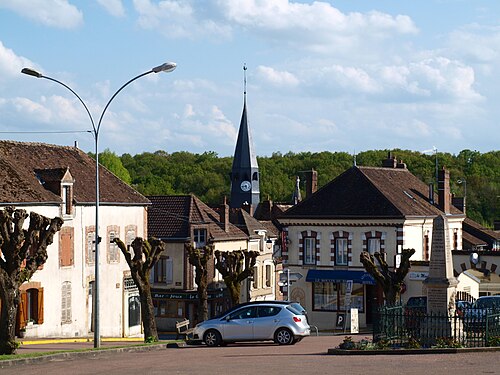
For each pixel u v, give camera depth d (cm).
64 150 5756
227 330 3912
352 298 6494
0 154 5053
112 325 5622
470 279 6328
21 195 4712
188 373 2450
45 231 3519
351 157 18938
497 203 14450
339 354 3108
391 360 2762
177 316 7025
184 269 6969
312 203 6750
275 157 19938
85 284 5291
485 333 3191
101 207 5509
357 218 6494
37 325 4766
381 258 4716
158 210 7275
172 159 19562
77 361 3053
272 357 3020
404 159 17338
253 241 7950
